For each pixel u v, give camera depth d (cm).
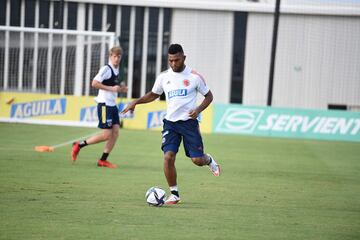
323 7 7644
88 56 5681
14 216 1967
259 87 7769
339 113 5725
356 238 1844
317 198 2547
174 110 2220
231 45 7712
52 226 1850
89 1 7369
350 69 7700
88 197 2333
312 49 7712
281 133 5738
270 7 7625
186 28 7662
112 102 3177
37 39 5656
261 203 2372
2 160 3272
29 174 2842
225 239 1769
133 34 7588
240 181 2942
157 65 7631
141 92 7644
